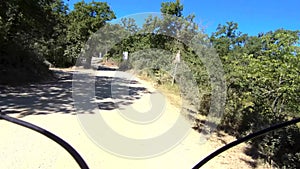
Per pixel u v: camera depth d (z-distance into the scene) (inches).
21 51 523.5
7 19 502.9
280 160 187.9
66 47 897.5
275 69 242.8
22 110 258.1
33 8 522.0
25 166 141.9
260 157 190.4
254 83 260.4
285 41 242.8
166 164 168.2
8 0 469.4
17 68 481.1
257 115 232.8
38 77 506.6
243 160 183.6
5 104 277.4
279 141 190.7
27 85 423.5
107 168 153.9
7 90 362.3
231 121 258.1
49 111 264.1
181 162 172.9
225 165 172.4
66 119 239.9
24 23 547.5
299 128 208.7
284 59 239.0
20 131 189.9
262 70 249.8
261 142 197.6
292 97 233.0
